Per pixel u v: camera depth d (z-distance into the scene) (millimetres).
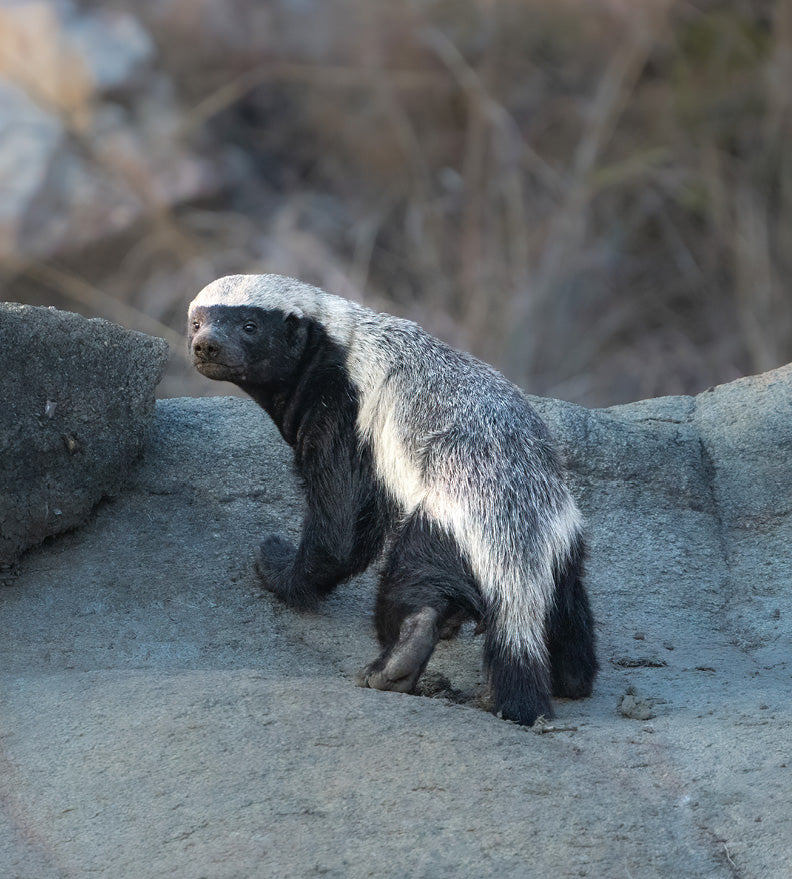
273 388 9820
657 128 27703
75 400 10703
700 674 9742
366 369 9508
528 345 25047
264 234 25953
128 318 24203
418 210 26344
